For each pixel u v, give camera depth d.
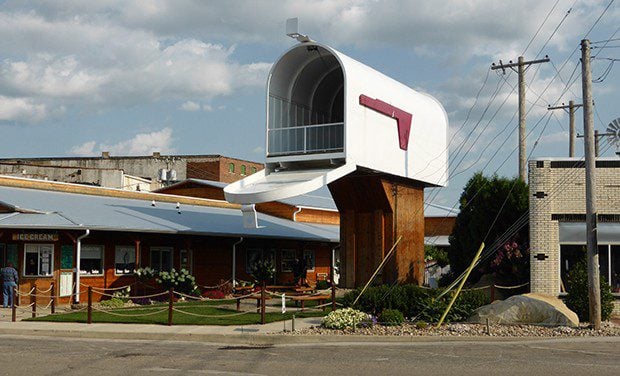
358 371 12.85
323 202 52.25
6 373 12.47
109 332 18.83
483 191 30.66
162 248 33.00
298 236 38.97
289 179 28.19
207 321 20.81
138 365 13.55
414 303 21.62
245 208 26.75
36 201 29.92
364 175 31.16
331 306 24.77
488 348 16.31
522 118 36.56
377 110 29.72
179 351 15.78
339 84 32.22
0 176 31.56
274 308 25.19
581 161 25.14
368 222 32.41
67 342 17.55
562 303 21.05
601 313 21.70
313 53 29.17
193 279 30.86
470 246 30.59
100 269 29.67
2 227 26.34
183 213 36.97
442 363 13.86
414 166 33.09
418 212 34.50
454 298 19.81
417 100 33.88
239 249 37.62
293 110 30.62
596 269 19.62
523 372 12.73
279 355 15.10
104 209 32.12
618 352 15.51
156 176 83.12
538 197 25.20
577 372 12.73
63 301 27.73
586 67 19.83
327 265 46.09
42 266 27.44
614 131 29.59
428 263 43.69
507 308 20.20
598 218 24.84
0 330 19.56
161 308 24.34
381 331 18.80
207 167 82.12
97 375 12.33
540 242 25.08
